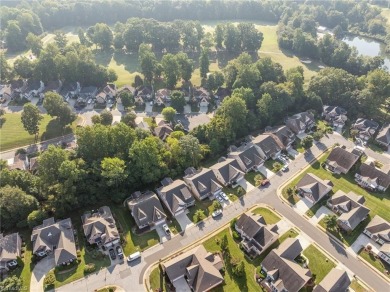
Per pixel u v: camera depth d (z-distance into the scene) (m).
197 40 193.25
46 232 77.31
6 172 86.12
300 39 193.88
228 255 76.94
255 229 79.19
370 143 118.88
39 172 88.50
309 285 70.81
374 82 133.75
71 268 73.75
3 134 117.62
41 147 112.62
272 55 196.88
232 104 112.69
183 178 98.75
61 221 81.69
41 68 145.88
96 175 90.31
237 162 102.56
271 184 99.56
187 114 133.75
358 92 133.50
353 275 74.00
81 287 70.38
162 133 115.56
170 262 72.19
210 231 84.00
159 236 82.25
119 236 80.56
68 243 76.81
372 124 124.25
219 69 175.50
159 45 192.50
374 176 98.94
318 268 74.94
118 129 97.06
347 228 84.06
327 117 131.88
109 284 71.12
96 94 144.12
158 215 84.38
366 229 83.62
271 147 110.06
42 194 87.44
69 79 148.25
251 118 120.62
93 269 73.38
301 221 87.12
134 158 91.88
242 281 71.56
